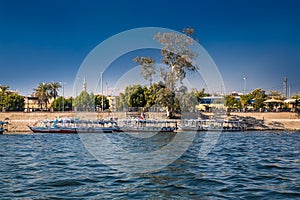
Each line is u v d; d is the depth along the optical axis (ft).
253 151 104.99
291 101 248.93
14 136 164.55
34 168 72.23
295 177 63.26
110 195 50.62
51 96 378.32
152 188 54.60
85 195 50.67
